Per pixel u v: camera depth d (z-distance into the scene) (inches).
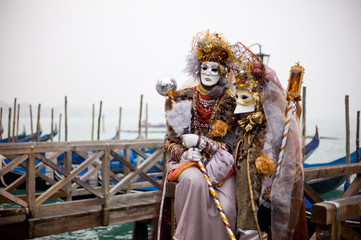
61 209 224.5
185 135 112.4
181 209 107.4
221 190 110.2
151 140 315.3
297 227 105.9
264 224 103.1
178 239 104.3
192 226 103.9
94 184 344.5
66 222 223.9
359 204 85.8
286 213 100.0
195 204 104.7
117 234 305.1
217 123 115.6
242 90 110.3
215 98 120.1
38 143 269.9
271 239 106.7
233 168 112.3
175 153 115.4
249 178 106.6
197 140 110.4
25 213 212.1
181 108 118.7
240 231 107.0
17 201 210.4
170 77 119.6
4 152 203.2
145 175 265.3
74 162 471.8
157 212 123.0
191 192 104.9
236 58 115.0
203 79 119.5
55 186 223.1
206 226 105.4
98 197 240.5
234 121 118.3
